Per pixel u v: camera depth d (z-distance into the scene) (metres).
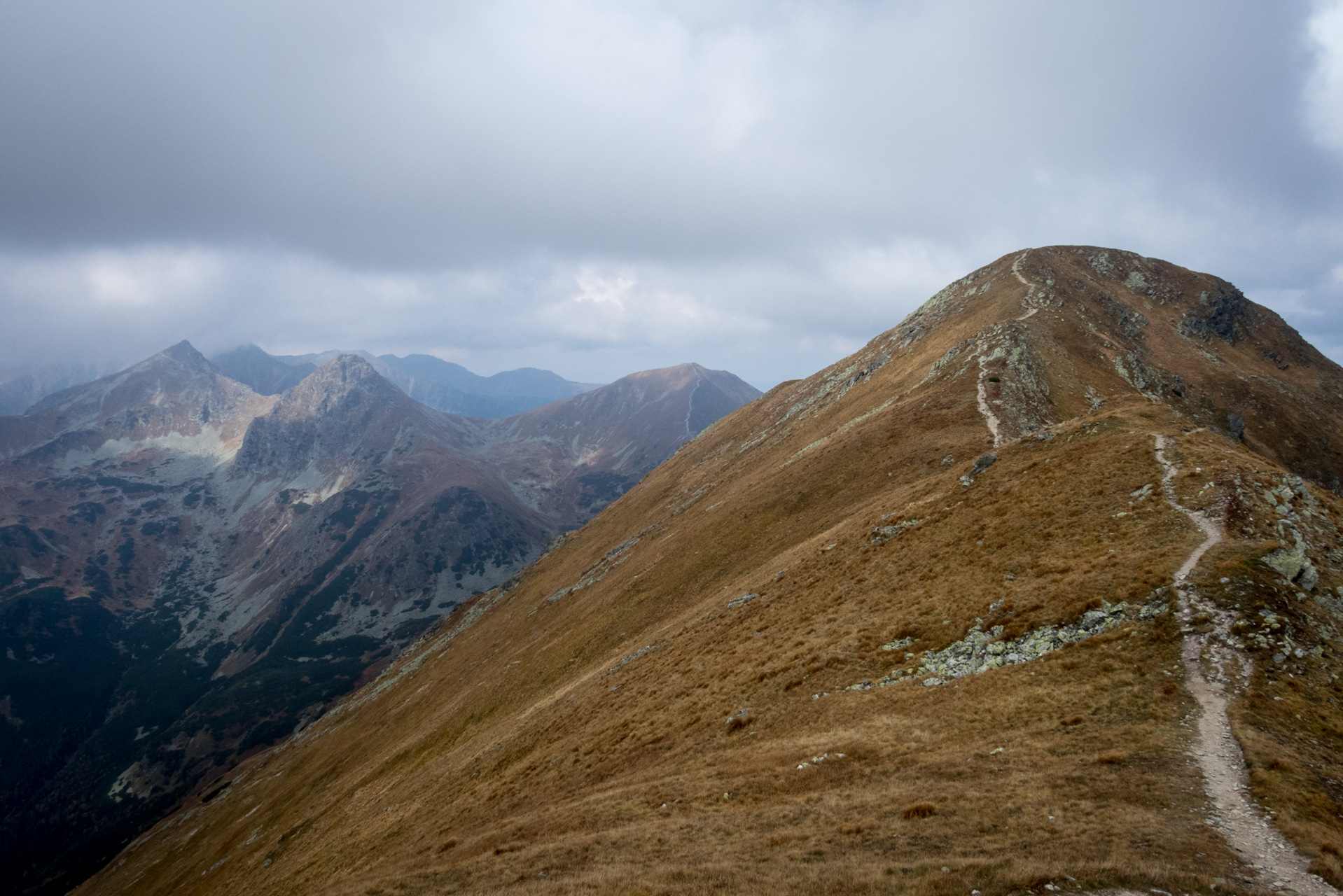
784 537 72.75
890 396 105.25
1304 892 14.34
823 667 36.25
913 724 28.27
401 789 64.62
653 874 22.12
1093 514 38.47
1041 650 29.59
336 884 41.41
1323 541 31.89
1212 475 36.78
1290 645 24.39
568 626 94.25
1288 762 19.19
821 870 19.34
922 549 44.97
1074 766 21.75
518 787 42.88
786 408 165.75
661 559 91.69
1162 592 28.58
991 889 16.27
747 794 27.42
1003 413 74.69
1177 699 23.50
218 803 139.62
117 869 136.25
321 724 167.12
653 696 44.97
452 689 108.56
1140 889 15.24
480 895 25.34
